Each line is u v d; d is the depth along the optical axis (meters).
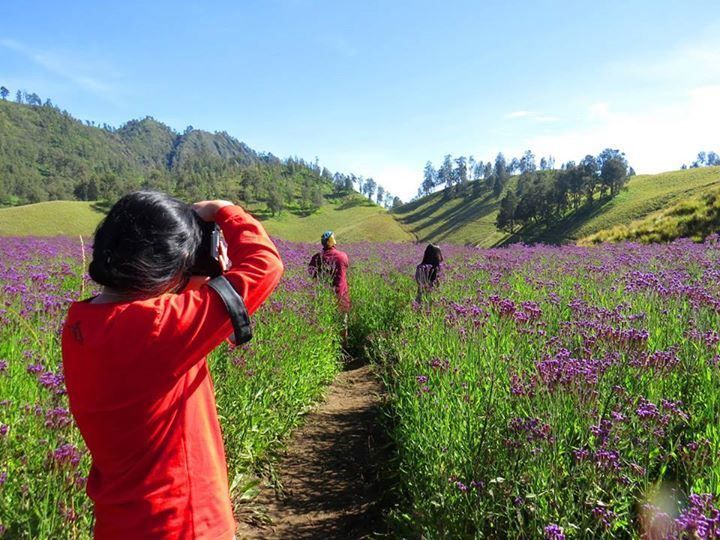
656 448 3.01
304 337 6.61
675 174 143.75
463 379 4.25
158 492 1.58
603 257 11.41
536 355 4.33
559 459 3.01
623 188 138.75
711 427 3.04
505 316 4.64
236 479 4.44
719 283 5.91
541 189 137.62
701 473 2.80
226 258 1.83
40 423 3.05
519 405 3.52
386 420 5.91
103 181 189.88
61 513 2.56
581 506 2.71
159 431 1.58
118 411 1.52
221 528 1.69
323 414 6.61
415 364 5.38
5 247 15.52
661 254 10.79
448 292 7.71
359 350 9.77
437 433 3.84
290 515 4.39
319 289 9.03
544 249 16.64
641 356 3.62
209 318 1.53
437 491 3.44
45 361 3.99
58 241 22.44
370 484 4.83
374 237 163.00
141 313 1.50
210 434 1.79
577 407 3.26
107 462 1.58
